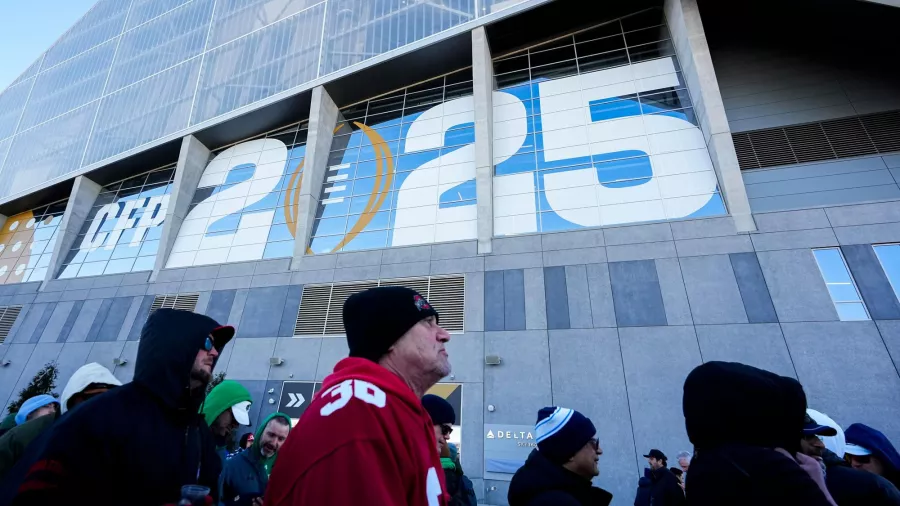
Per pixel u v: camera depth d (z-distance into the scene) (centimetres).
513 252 1394
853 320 1021
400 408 124
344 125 1961
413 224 1596
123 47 2820
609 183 1424
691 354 1096
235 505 264
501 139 1636
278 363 1439
